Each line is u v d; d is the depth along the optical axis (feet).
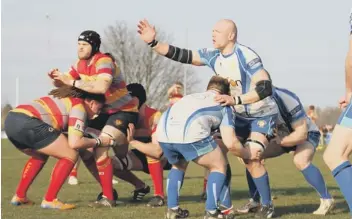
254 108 77.71
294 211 85.81
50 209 85.20
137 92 94.99
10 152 299.17
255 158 77.41
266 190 78.64
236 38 77.97
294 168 190.60
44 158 90.84
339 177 66.64
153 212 82.89
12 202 90.27
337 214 82.38
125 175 96.78
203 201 98.37
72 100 86.48
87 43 86.94
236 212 85.81
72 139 84.74
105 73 86.12
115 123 88.99
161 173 91.30
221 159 72.54
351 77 69.36
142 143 89.81
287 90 83.05
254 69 76.23
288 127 83.61
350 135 66.69
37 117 84.89
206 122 71.87
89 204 90.22
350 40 68.39
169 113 73.56
